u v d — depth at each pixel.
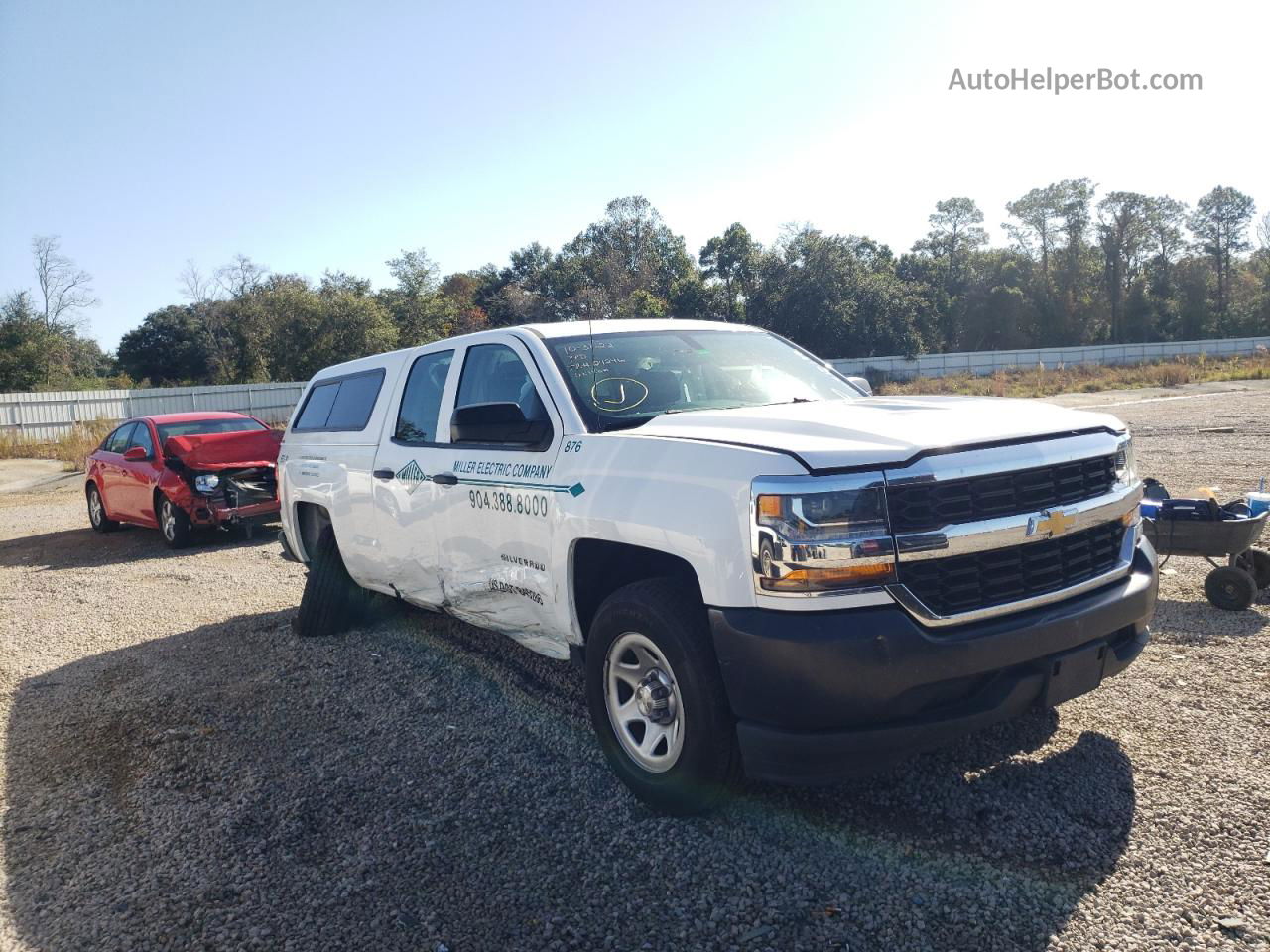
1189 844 2.97
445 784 3.79
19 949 2.84
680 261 68.19
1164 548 5.48
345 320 54.00
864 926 2.67
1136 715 4.00
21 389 50.44
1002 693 2.97
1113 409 24.28
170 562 9.76
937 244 94.88
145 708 4.95
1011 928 2.62
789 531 2.83
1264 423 16.27
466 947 2.70
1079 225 92.88
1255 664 4.53
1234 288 95.56
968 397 4.05
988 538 2.98
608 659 3.52
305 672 5.38
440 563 4.66
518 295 65.81
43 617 7.45
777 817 3.32
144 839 3.49
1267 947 2.47
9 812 3.83
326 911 2.92
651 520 3.21
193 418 12.09
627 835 3.28
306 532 6.52
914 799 3.38
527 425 3.99
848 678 2.79
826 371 4.84
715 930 2.70
